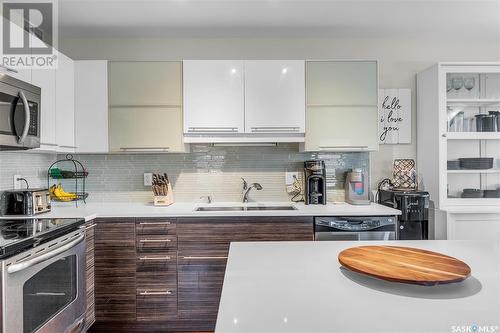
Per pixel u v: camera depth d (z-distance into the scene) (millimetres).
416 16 2605
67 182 2926
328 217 2414
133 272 2375
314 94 2633
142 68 2605
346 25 2762
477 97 2795
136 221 2383
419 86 3021
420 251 1187
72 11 2447
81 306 2012
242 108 2613
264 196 2990
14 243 1442
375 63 2648
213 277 2381
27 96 1917
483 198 2793
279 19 2635
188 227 2391
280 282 988
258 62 2617
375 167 3062
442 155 2732
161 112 2607
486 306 808
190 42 3000
